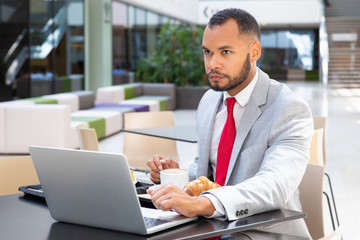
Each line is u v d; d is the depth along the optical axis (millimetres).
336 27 21125
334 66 20250
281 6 21859
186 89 12648
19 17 10016
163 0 17344
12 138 6312
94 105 9695
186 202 1242
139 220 1152
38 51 10633
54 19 11219
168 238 1140
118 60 14227
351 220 3670
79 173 1208
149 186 1640
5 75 9641
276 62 26281
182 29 13859
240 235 1368
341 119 10102
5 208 1454
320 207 1912
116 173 1139
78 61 12492
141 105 9953
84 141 3078
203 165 1766
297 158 1457
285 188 1381
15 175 2107
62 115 6258
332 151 6703
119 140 7711
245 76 1522
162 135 3057
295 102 1554
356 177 5152
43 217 1363
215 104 1808
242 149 1592
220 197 1280
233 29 1479
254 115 1591
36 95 10570
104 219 1219
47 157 1256
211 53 1514
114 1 13766
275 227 1482
